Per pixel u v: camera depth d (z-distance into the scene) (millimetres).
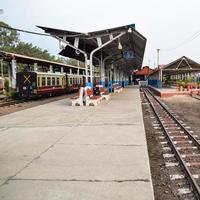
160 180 5492
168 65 37062
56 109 15914
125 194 4281
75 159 6113
